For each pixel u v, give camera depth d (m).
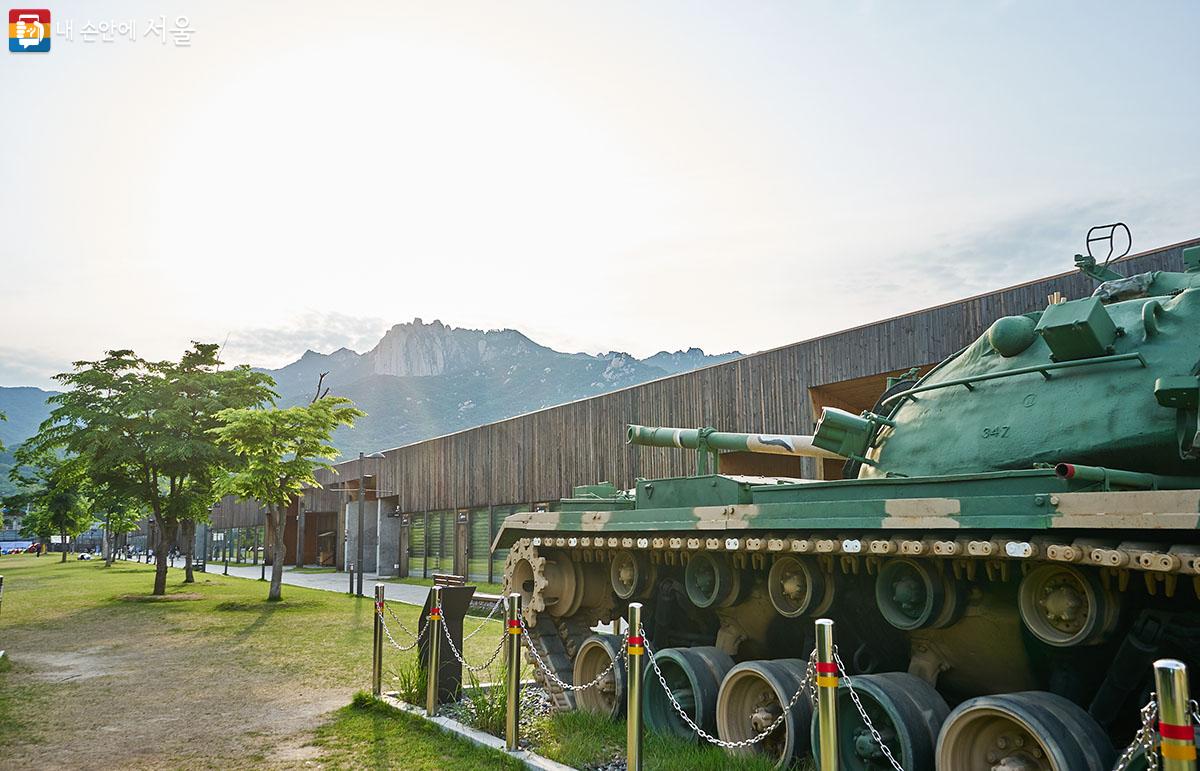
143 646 16.80
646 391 26.19
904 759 6.83
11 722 10.49
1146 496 5.50
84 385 27.81
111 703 11.56
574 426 29.22
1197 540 5.72
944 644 7.75
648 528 9.39
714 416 24.03
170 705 11.41
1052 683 7.03
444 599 11.22
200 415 28.97
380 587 11.76
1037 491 6.39
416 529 40.62
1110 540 5.89
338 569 49.91
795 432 21.91
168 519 28.86
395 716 10.62
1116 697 6.44
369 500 47.53
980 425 7.84
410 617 21.92
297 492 28.00
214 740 9.56
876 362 20.28
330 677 13.41
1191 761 4.27
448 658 11.15
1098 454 6.88
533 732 9.69
